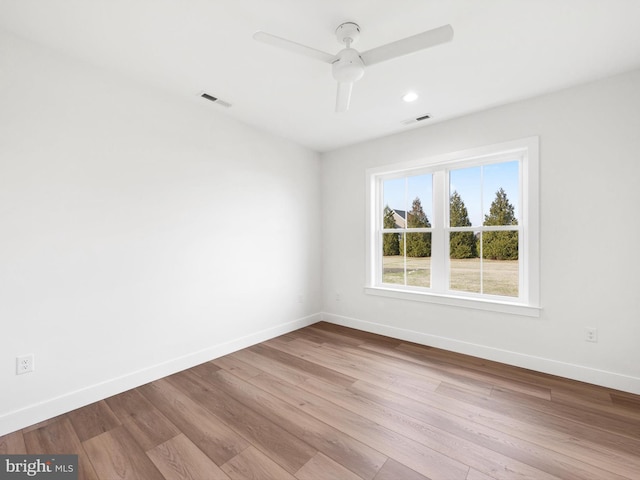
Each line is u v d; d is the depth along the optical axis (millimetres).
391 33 1805
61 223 1979
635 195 2174
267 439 1734
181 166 2625
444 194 3197
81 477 1462
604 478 1440
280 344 3254
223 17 1671
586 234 2350
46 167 1919
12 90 1797
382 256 3711
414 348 3125
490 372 2557
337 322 4000
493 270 2924
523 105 2611
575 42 1857
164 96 2510
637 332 2182
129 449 1652
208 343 2832
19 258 1822
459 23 1701
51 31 1776
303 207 3869
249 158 3201
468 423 1870
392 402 2111
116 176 2232
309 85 2406
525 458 1572
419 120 3051
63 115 1989
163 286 2508
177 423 1883
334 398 2170
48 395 1929
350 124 3168
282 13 1641
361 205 3738
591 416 1925
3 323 1771
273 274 3475
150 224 2422
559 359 2473
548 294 2512
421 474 1472
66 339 2002
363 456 1597
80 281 2062
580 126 2365
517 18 1656
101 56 2025
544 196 2516
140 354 2367
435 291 3258
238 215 3094
